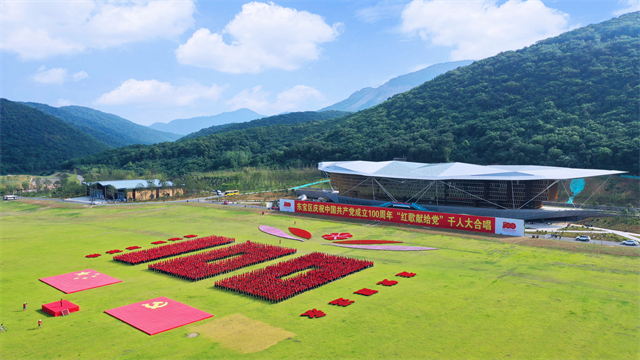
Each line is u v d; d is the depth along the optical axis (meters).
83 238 88.19
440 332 38.25
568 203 111.50
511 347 35.19
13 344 37.62
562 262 60.84
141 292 52.03
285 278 56.47
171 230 96.12
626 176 125.69
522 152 148.00
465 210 103.44
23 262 68.12
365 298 47.81
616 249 66.00
